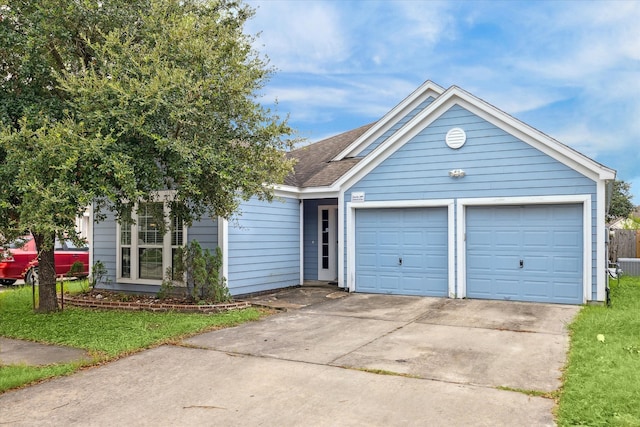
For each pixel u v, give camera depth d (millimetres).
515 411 4684
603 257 10000
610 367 5801
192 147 7809
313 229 15172
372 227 12688
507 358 6508
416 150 12000
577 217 10336
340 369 6102
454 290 11469
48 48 8602
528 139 10672
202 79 7863
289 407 4879
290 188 13656
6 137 6777
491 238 11211
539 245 10703
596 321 8281
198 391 5391
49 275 10312
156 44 7840
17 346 7523
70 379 5898
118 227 12633
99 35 8586
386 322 9023
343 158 16641
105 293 12336
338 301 11469
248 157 8875
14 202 7961
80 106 7371
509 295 10992
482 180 11188
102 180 7164
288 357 6688
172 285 11227
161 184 8242
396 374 5871
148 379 5840
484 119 11156
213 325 8789
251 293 12289
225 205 8914
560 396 5012
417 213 12102
